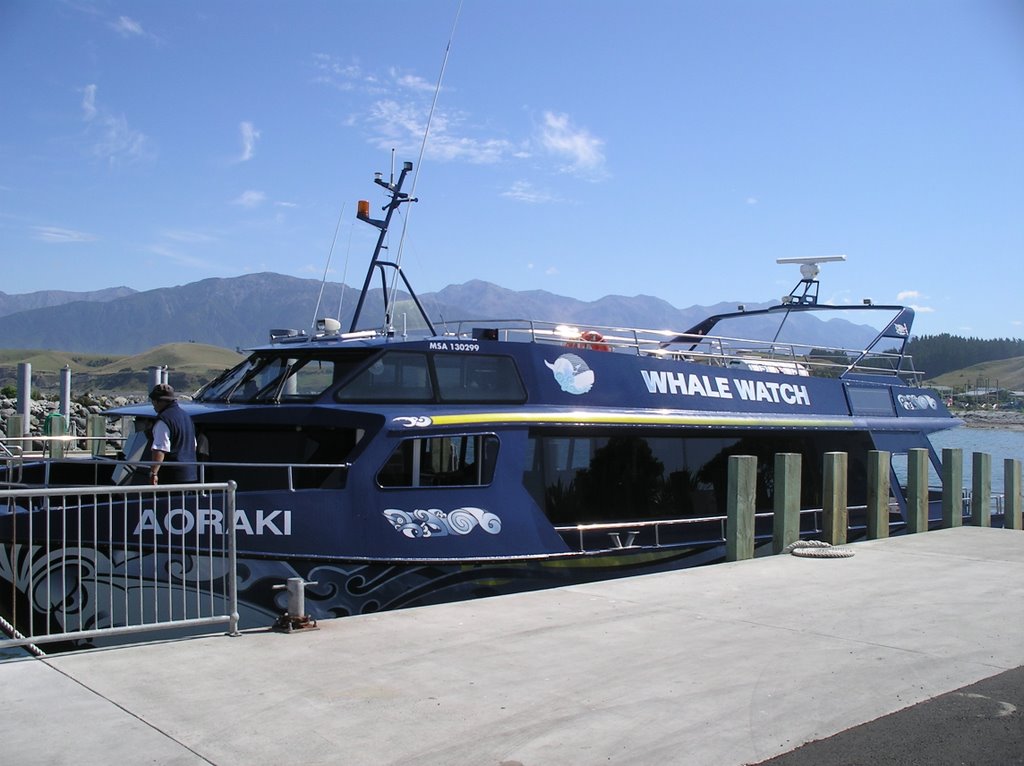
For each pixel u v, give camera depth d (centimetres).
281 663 606
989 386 18938
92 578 855
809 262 1708
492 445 984
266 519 865
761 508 1262
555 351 1083
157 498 855
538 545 986
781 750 471
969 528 1393
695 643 682
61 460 882
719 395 1232
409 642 669
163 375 1919
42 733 472
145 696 532
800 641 693
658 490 1138
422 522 920
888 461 1302
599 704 538
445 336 1145
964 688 580
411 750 462
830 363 1528
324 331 1161
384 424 917
